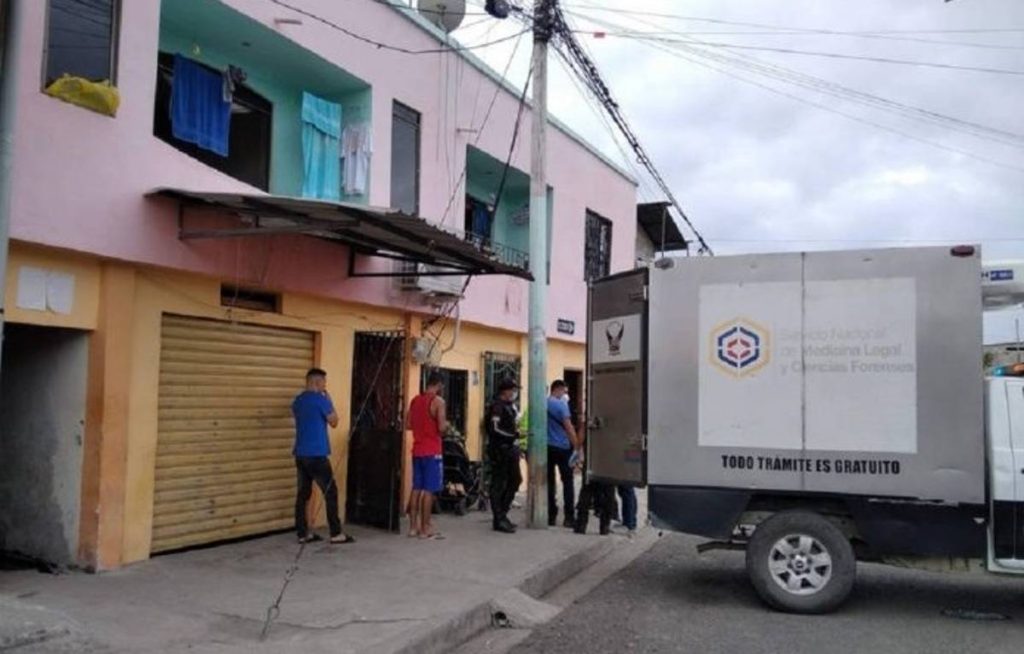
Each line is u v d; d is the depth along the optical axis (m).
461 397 14.62
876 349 7.95
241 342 9.64
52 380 7.97
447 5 12.60
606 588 9.00
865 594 8.76
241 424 9.62
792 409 8.15
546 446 11.67
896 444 7.84
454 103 13.34
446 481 12.40
